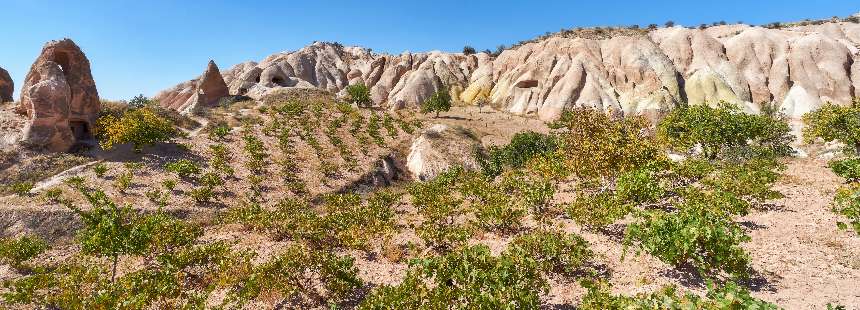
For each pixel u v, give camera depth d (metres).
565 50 91.31
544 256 12.95
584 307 8.58
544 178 25.02
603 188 22.16
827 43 82.94
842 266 11.82
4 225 22.91
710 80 80.31
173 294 11.37
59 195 26.09
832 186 20.81
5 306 12.58
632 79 83.19
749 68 83.75
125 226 13.83
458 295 9.47
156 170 31.97
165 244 17.09
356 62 112.94
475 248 11.59
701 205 15.13
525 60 95.31
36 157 30.56
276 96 65.56
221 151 36.34
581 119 23.05
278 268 12.26
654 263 13.01
